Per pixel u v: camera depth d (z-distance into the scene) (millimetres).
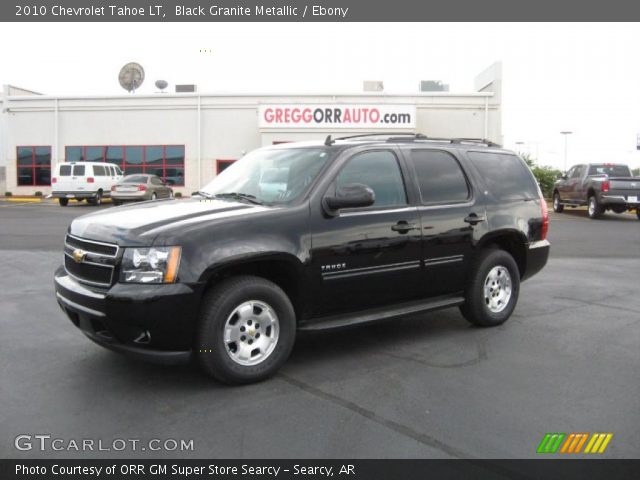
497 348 5414
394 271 5172
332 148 5156
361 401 4145
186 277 4039
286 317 4531
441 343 5555
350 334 5848
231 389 4336
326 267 4719
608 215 22469
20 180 32406
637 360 5102
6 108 32062
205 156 30906
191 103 30703
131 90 32938
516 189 6430
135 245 4055
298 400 4148
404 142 5586
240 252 4246
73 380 4500
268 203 4785
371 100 30016
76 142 31719
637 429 3738
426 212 5422
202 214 4457
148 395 4215
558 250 12367
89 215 4824
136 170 31375
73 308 4316
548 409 4035
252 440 3555
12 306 6887
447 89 32531
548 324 6293
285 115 28453
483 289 5945
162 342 4062
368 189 4664
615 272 9719
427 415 3918
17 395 4211
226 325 4262
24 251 11336
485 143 6500
